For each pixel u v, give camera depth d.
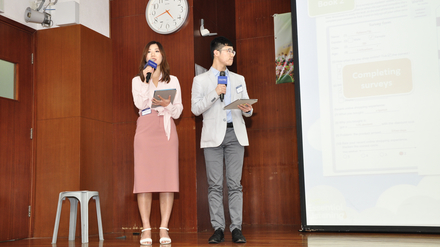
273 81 4.92
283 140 4.80
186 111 4.03
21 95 3.96
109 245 3.05
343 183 3.35
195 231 3.88
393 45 3.33
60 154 3.96
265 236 3.32
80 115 3.95
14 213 3.75
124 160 4.28
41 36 4.18
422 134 3.18
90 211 3.94
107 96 4.33
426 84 3.21
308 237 3.13
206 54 4.38
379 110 3.31
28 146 3.98
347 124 3.39
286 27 4.95
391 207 3.20
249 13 5.13
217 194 3.00
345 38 3.48
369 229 3.23
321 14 3.57
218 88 2.92
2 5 3.70
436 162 3.12
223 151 3.10
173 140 3.09
